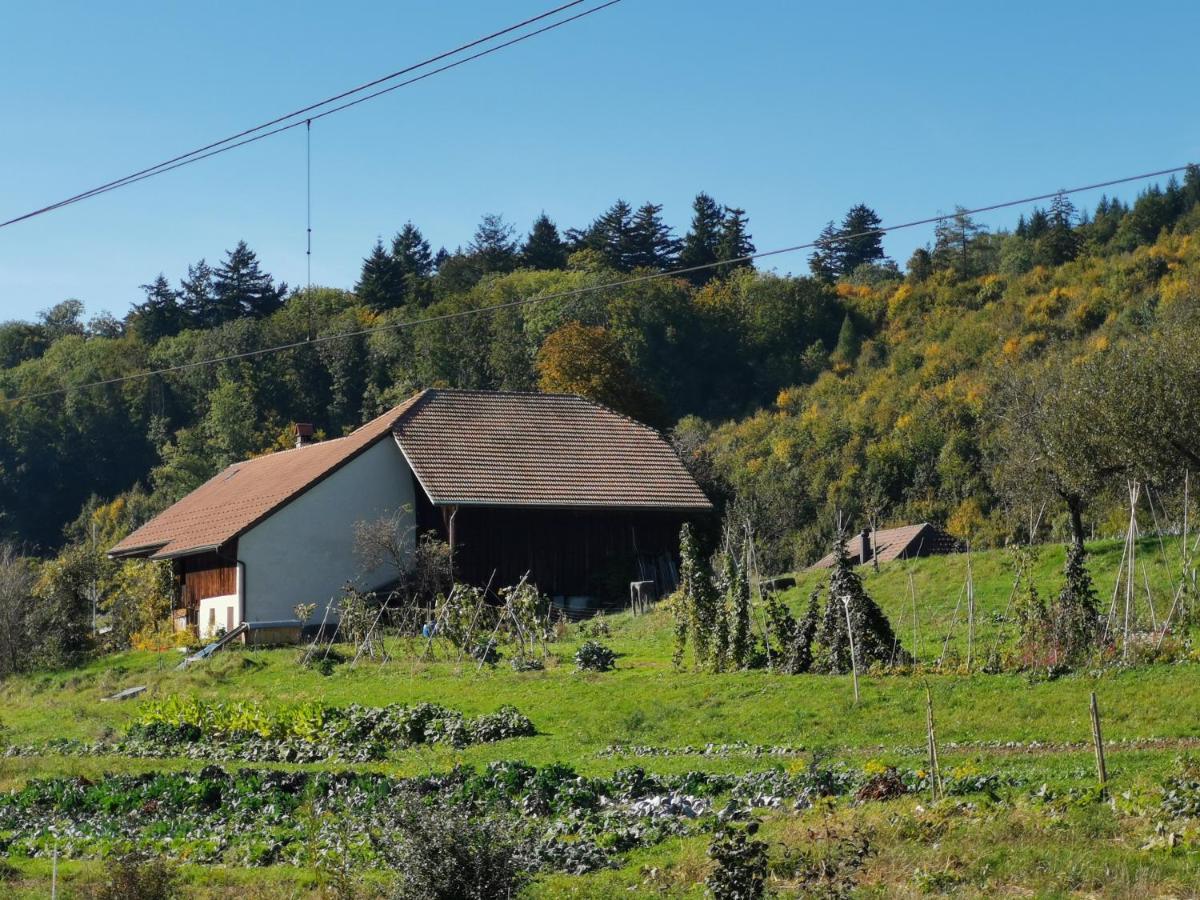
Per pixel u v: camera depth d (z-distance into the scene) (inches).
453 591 1585.9
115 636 2146.9
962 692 1020.5
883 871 567.8
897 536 2181.3
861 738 960.9
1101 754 676.7
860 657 1146.0
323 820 793.6
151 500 3806.6
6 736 1334.9
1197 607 1175.0
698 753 984.3
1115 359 1355.8
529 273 5433.1
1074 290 3978.8
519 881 571.8
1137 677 992.2
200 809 872.3
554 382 2982.3
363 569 2032.5
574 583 2101.4
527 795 799.7
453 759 1024.2
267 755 1136.8
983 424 3056.1
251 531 1983.3
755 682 1141.1
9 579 1994.3
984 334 3956.7
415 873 554.9
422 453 2071.9
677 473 2223.2
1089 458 1327.5
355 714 1191.6
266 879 677.9
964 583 1497.3
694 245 5866.1
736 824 695.1
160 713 1288.1
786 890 555.5
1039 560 1499.8
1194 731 860.0
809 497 3297.2
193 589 2164.1
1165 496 1487.5
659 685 1198.3
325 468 2050.9
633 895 587.8
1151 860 539.2
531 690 1262.3
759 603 1571.1
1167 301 3499.0
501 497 2032.5
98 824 856.9
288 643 1841.8
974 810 645.3
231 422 4020.7
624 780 820.6
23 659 1945.1
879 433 3415.4
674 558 2174.0
